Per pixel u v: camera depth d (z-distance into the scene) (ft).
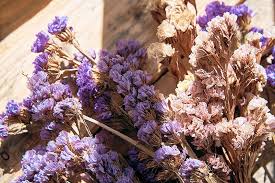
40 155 1.69
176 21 1.74
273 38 1.80
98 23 2.01
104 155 1.61
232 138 1.60
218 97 1.64
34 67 1.87
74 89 1.90
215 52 1.62
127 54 1.82
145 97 1.63
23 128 1.87
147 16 1.98
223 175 1.62
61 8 2.06
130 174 1.63
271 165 1.81
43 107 1.72
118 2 2.02
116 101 1.76
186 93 1.69
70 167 1.66
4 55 2.01
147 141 1.62
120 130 1.84
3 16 2.08
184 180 1.58
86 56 1.85
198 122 1.61
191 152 1.65
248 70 1.64
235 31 1.62
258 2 1.98
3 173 1.88
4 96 1.96
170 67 1.80
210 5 1.87
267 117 1.62
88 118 1.75
